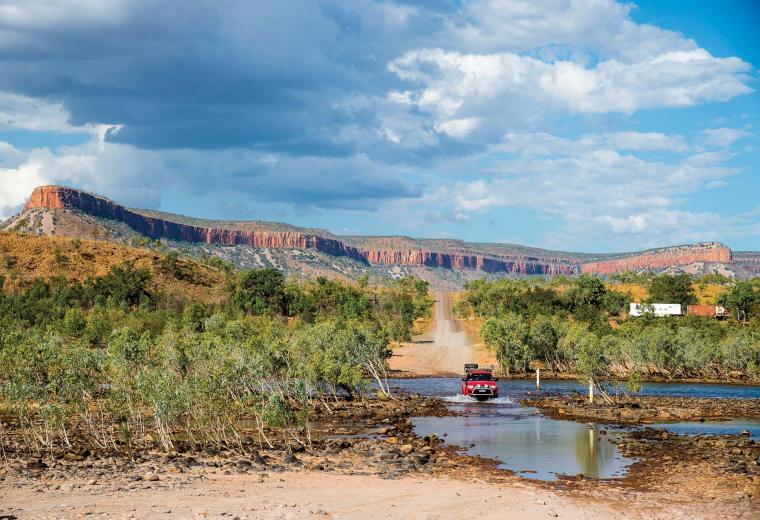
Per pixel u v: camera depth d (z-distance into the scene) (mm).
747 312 164000
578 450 35156
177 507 21062
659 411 52750
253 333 80312
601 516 21828
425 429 42969
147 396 35562
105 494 22922
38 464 28438
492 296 172500
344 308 146875
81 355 39188
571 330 100750
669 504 23703
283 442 36281
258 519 19750
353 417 48562
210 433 38344
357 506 21984
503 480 27578
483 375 63656
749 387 83438
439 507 22188
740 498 24703
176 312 128375
